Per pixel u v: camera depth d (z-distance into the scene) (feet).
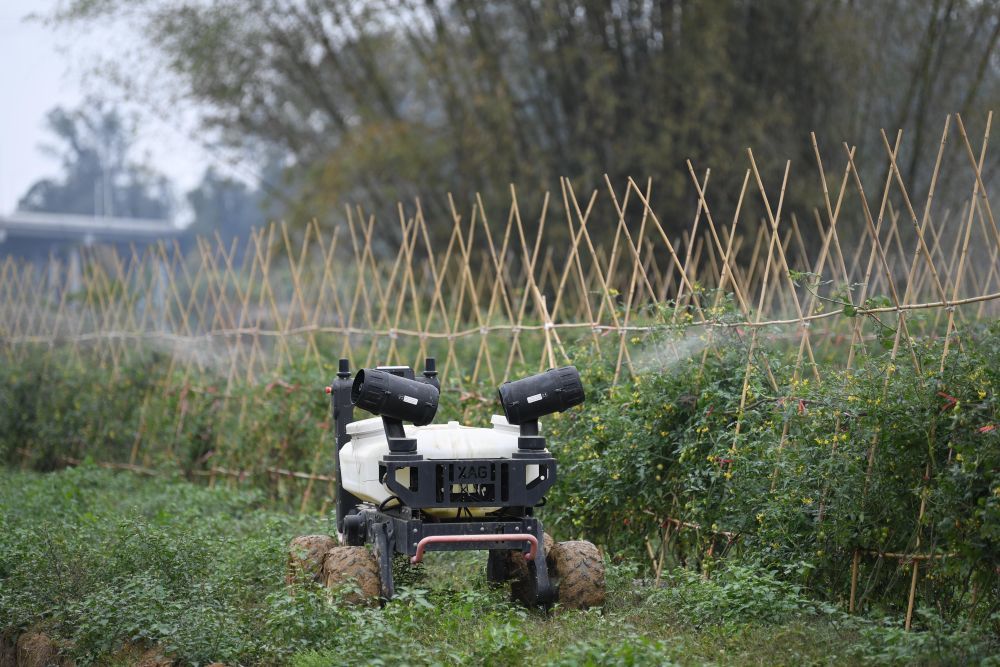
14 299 230.48
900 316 87.30
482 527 84.53
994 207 241.14
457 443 84.79
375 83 349.00
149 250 195.83
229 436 165.17
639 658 69.00
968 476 76.02
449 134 327.06
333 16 336.70
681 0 291.79
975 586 77.92
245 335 181.06
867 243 255.09
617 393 108.99
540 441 84.79
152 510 134.62
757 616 81.97
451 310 176.24
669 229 285.43
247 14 338.34
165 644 79.61
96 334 199.93
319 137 378.53
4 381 203.10
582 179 294.05
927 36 266.57
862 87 289.53
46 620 88.89
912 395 82.17
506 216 307.37
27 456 197.57
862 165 284.61
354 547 87.35
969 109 255.91
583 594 85.25
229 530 120.78
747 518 93.40
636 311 125.08
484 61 310.65
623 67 303.27
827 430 88.74
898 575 83.76
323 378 152.46
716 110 278.05
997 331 87.76
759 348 103.81
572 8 301.43
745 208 277.23
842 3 286.66
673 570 98.17
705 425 99.14
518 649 72.59
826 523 85.76
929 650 73.05
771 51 290.35
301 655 74.08
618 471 103.76
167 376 184.44
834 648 76.13
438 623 80.59
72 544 102.89
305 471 153.17
